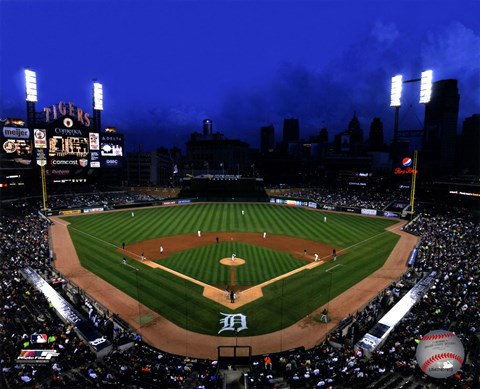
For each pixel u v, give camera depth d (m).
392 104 77.94
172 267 39.28
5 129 77.44
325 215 77.38
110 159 99.19
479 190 83.19
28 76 82.25
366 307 28.12
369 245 50.16
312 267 39.81
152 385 17.03
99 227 61.84
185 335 25.17
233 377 18.30
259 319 27.52
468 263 36.25
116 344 22.00
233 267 39.28
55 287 32.59
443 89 196.50
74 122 90.19
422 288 29.94
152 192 110.75
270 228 62.09
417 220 68.31
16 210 73.75
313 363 19.66
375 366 18.41
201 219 70.88
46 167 85.81
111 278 35.88
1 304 26.89
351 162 152.50
